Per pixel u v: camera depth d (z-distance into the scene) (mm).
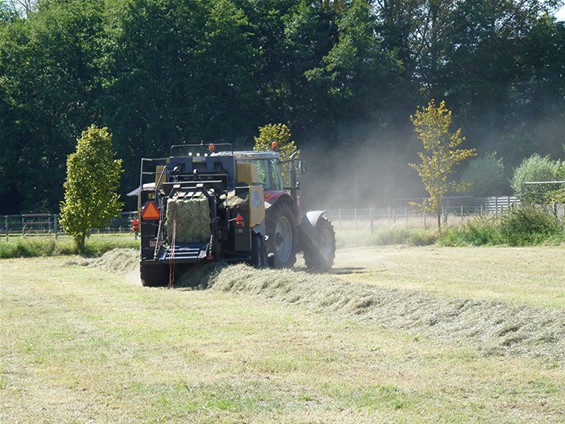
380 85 93625
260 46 97438
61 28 92750
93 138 43781
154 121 86688
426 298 16828
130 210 88688
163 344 14000
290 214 28203
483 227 42594
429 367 11883
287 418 9477
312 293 19281
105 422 9461
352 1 98312
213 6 90375
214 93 88625
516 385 10766
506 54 98688
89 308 18953
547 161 75750
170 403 10180
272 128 52281
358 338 14234
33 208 90062
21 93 92125
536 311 14586
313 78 91625
